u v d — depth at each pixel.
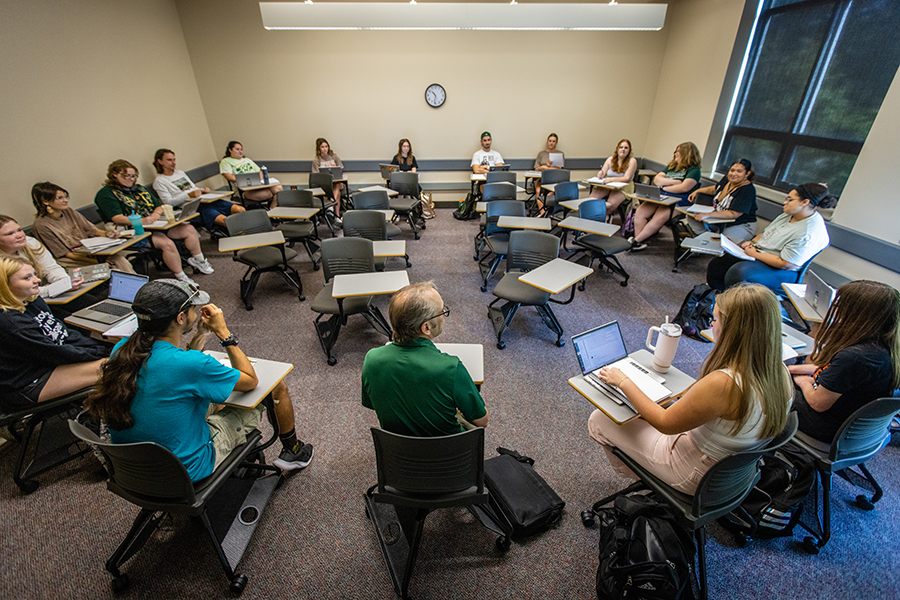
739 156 4.95
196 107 5.94
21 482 1.89
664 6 4.73
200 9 5.57
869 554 1.64
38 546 1.67
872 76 3.38
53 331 1.88
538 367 2.84
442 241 5.36
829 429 1.60
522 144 6.75
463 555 1.64
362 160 6.69
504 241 3.96
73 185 3.79
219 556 1.46
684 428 1.26
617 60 6.22
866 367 1.44
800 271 2.94
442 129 6.56
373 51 5.98
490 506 1.72
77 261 3.16
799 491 1.61
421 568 1.59
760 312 1.14
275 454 2.11
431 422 1.32
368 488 1.93
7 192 3.16
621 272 4.07
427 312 1.27
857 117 3.52
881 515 1.79
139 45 4.74
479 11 4.68
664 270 4.47
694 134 5.58
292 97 6.19
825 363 1.61
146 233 3.43
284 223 4.70
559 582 1.55
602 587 1.39
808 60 3.97
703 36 5.30
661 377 1.60
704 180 5.26
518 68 6.21
